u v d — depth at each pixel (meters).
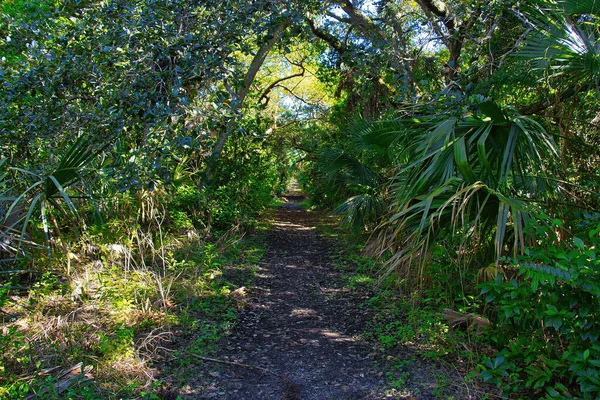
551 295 2.85
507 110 3.62
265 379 3.57
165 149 3.77
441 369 3.62
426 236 3.30
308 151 17.14
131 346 3.78
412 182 3.82
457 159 3.29
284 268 7.67
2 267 4.88
